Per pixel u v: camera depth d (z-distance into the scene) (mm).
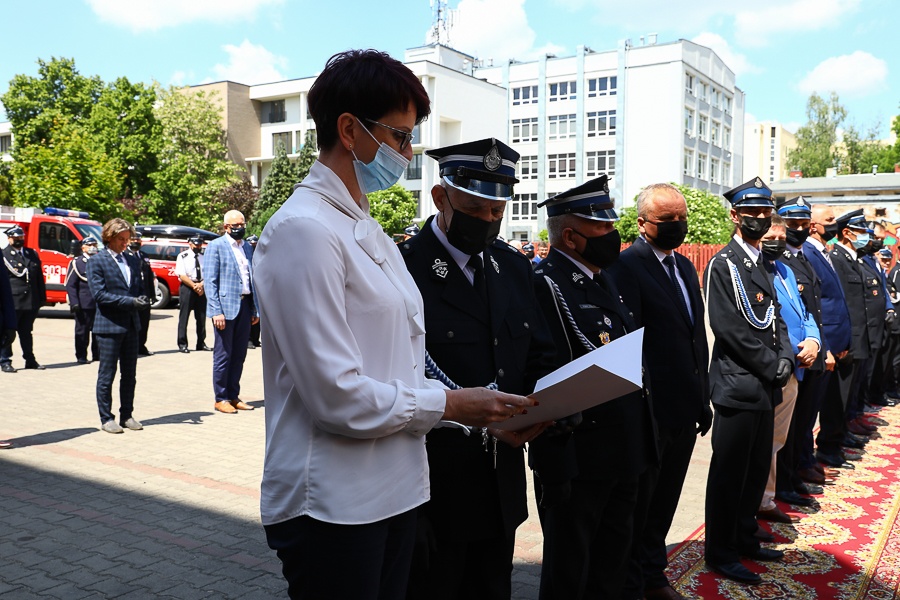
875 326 7824
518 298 2576
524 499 2473
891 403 9492
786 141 108125
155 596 3564
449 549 2369
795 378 4738
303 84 51625
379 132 1798
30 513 4684
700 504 5297
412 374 1836
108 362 6863
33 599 3496
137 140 39750
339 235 1697
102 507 4832
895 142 51250
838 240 7398
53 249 18203
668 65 53562
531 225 59594
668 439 3537
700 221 34594
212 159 46125
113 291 6859
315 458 1685
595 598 3221
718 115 60812
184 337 13078
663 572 3754
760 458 4156
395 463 1754
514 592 3754
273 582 3762
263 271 1686
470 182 2303
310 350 1596
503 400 1817
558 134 58125
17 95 38594
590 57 56375
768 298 4062
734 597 3742
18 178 28297
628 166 55500
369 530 1697
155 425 7250
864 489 5711
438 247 2449
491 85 53906
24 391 8984
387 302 1760
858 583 3939
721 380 4035
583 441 3000
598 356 2221
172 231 21500
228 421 7496
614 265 3604
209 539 4316
